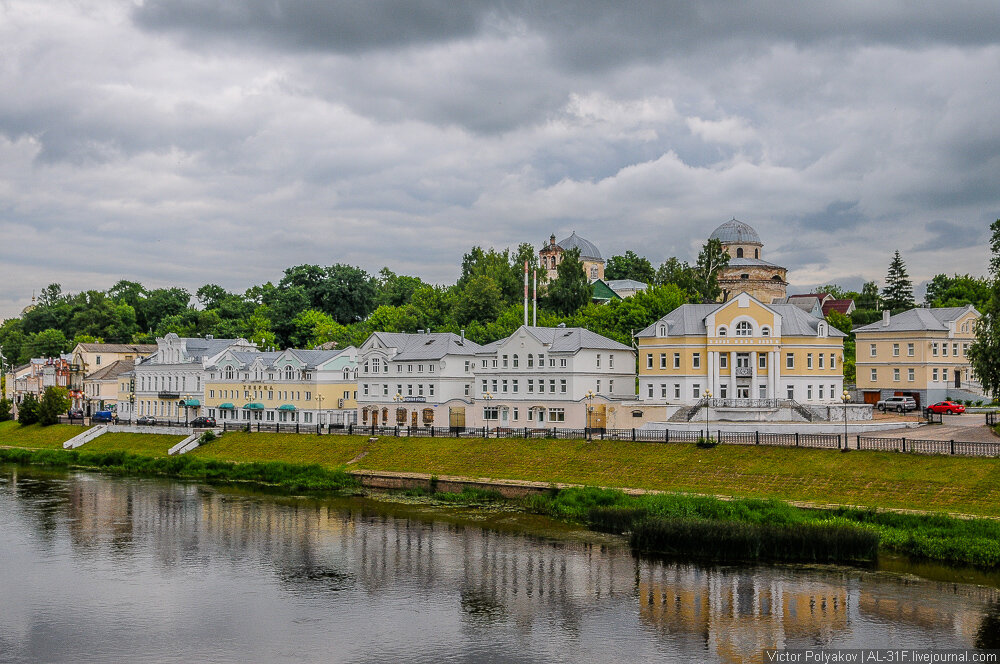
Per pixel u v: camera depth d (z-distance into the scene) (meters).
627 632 61.28
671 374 125.31
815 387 121.88
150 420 170.25
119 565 79.38
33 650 59.69
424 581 73.12
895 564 73.12
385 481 114.44
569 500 95.56
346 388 159.00
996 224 108.06
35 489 118.56
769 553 76.56
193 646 60.22
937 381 139.88
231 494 113.06
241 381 167.25
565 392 128.00
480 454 113.56
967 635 58.94
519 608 66.31
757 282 191.62
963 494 79.81
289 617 65.44
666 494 90.06
